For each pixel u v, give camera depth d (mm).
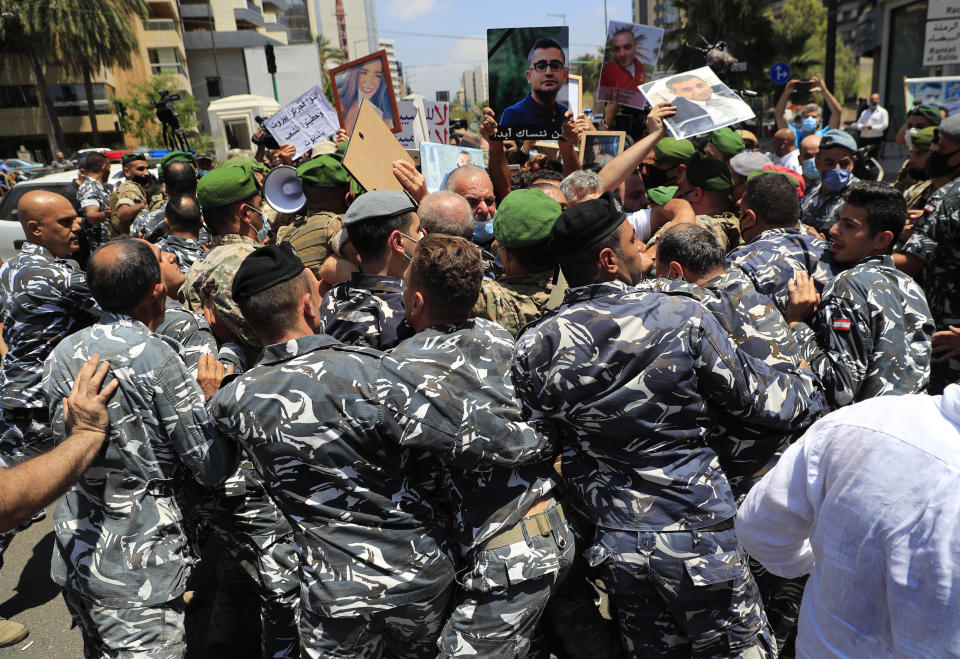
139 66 53094
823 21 38062
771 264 2619
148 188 6848
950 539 1070
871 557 1160
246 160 3502
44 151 47000
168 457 2148
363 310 2420
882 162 11227
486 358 1942
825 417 1313
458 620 1969
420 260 1945
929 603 1087
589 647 2469
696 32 33000
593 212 1951
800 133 10164
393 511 1875
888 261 2453
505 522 1950
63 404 2029
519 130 3994
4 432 3301
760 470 2143
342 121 4531
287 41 83688
